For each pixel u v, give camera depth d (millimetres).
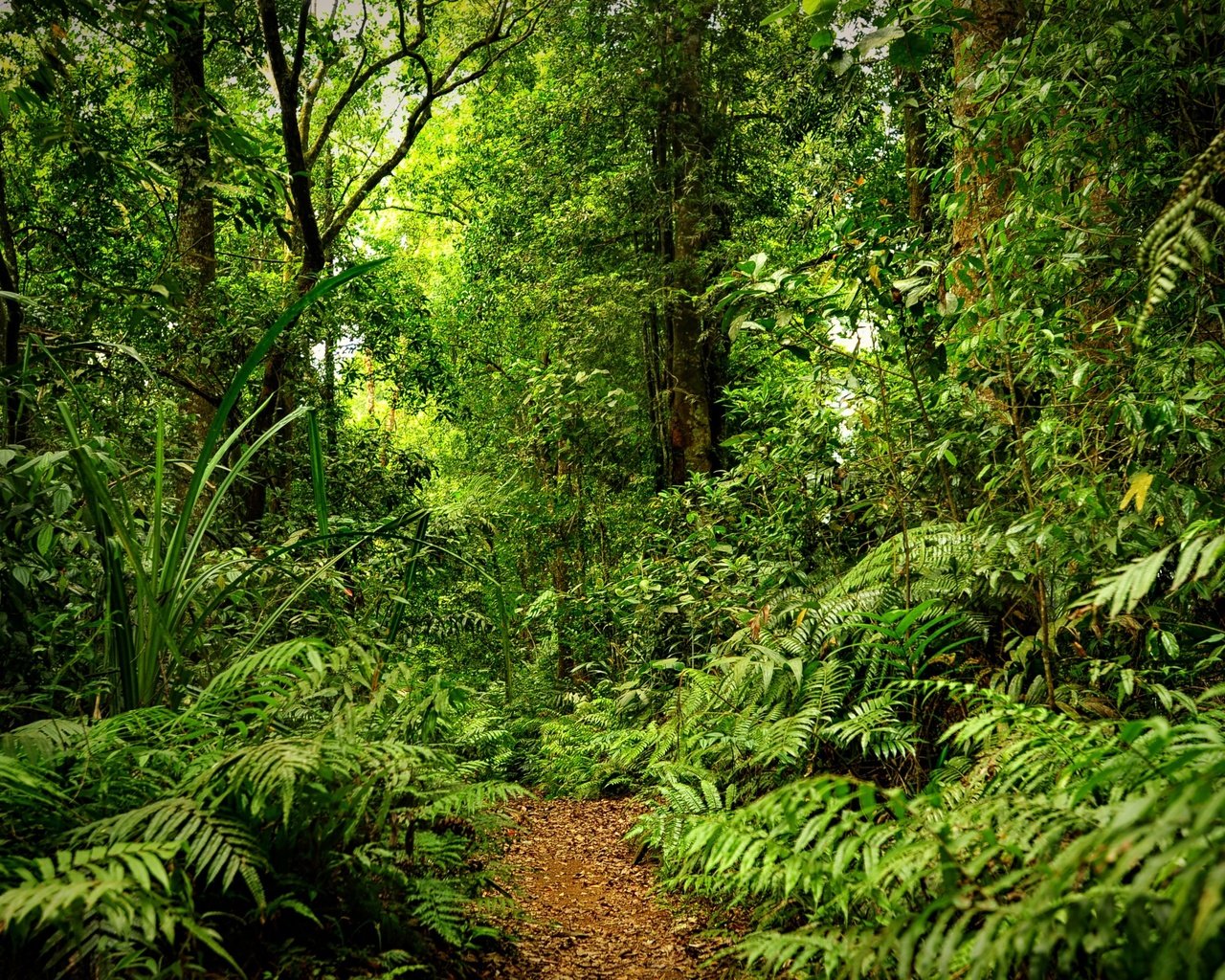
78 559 3629
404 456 9922
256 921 2475
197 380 8234
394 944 2742
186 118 6105
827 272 4027
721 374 13438
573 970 3234
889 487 5238
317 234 8961
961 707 3889
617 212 13570
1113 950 1581
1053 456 3465
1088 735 2352
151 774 2596
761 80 13008
